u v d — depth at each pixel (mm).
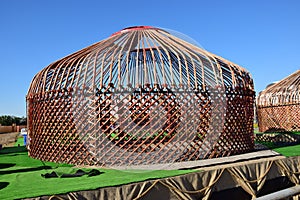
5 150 8609
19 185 3812
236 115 6387
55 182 3969
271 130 12242
